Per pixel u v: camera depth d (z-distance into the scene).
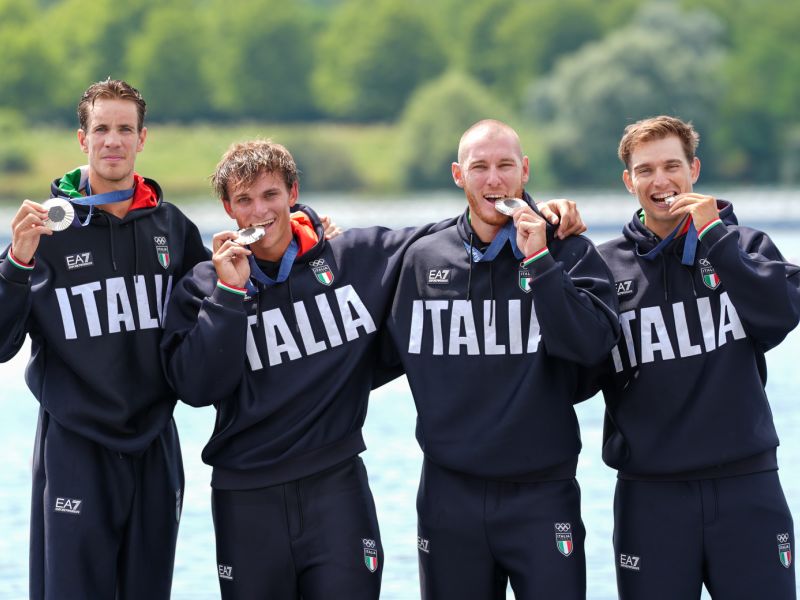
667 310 11.36
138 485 11.62
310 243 11.61
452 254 11.44
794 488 20.11
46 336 11.44
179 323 11.49
